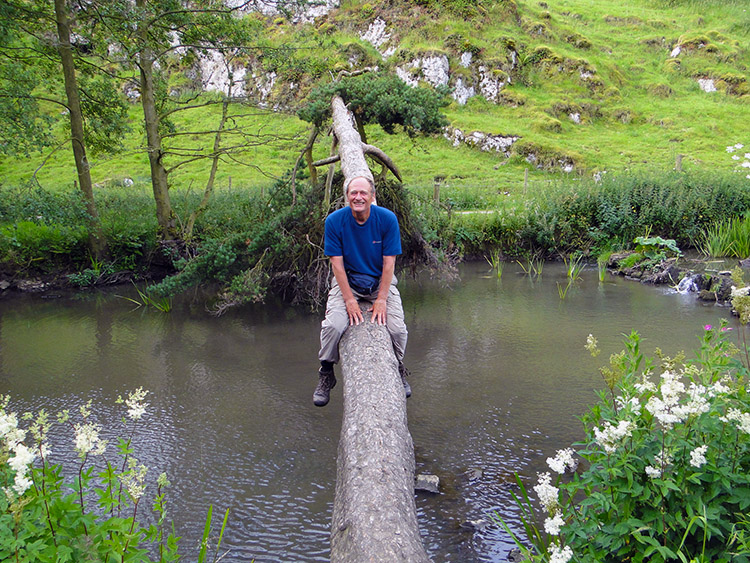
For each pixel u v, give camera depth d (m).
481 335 7.79
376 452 2.91
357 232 4.19
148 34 11.79
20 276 11.68
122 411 5.71
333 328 4.25
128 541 2.25
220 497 4.19
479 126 29.81
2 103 10.48
